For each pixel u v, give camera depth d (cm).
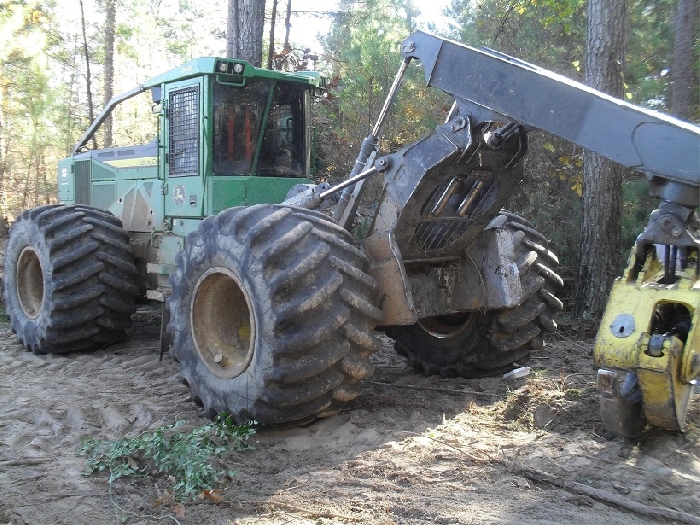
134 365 599
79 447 402
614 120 325
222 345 448
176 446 361
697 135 303
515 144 421
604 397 363
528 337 519
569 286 856
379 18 1537
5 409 477
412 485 334
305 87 613
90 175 757
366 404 465
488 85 376
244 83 573
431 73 406
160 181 634
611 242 752
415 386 518
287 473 355
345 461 367
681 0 882
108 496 332
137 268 668
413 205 429
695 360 344
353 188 475
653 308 350
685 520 294
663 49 998
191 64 574
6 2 1389
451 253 479
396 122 1080
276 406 393
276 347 381
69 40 2075
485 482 337
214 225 431
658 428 393
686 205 333
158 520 307
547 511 303
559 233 887
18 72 1498
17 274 680
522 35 1031
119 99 706
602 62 745
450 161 412
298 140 614
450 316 550
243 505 315
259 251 397
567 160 902
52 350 639
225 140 577
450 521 293
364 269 417
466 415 445
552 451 375
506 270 470
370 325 411
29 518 308
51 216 645
